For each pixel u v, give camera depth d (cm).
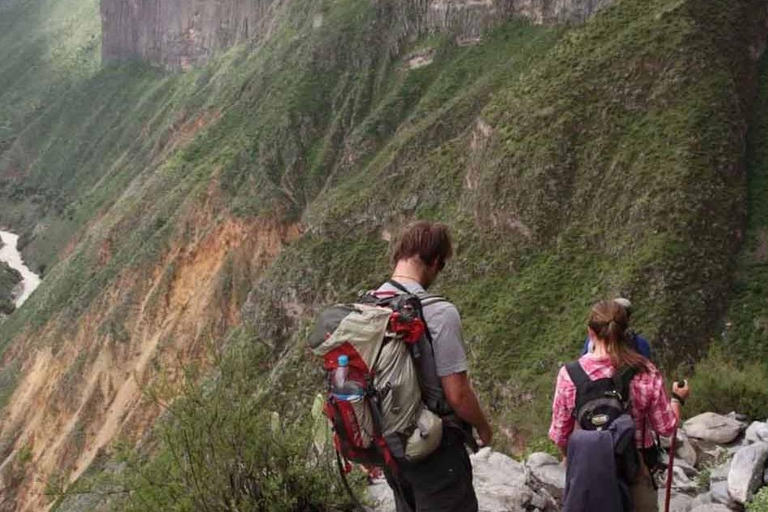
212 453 841
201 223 10012
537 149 5438
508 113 5853
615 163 5175
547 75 5891
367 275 6619
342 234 6969
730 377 1467
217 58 18138
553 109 5550
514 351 4600
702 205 4759
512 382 4350
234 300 9106
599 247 5003
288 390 5050
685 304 4412
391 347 621
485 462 1087
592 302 4584
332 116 10931
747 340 4306
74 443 8569
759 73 5747
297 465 870
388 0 11094
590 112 5447
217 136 12256
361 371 623
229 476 842
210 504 830
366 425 626
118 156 19950
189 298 9406
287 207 9800
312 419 888
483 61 9644
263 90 12250
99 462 7488
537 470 1000
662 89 5350
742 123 5316
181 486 841
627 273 4569
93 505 902
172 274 9562
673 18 5591
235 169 10544
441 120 8188
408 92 10250
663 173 4919
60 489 926
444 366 626
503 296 5128
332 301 6625
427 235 674
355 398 621
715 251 4666
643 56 5466
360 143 10031
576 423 741
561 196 5300
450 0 10231
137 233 10675
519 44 9412
